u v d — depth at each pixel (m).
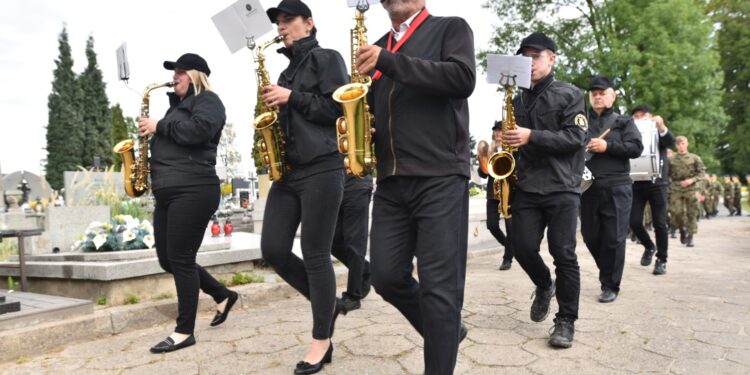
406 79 2.24
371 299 5.21
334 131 3.17
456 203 2.38
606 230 4.88
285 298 5.41
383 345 3.63
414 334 3.88
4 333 3.71
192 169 3.62
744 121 39.75
